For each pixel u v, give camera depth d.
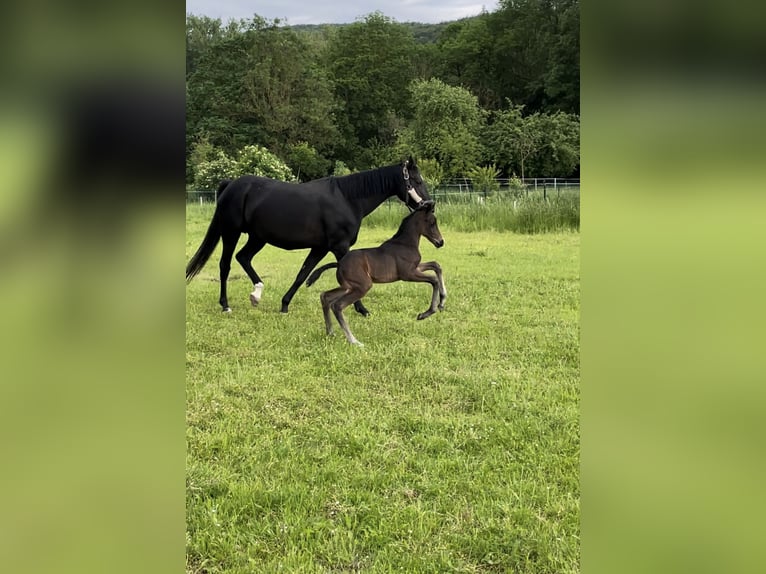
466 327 5.28
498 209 13.08
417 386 3.92
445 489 2.64
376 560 2.17
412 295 6.70
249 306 6.29
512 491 2.61
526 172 28.14
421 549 2.23
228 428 3.24
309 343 4.90
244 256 6.30
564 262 8.61
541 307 5.97
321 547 2.24
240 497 2.55
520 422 3.32
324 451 3.04
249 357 4.53
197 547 2.22
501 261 8.73
